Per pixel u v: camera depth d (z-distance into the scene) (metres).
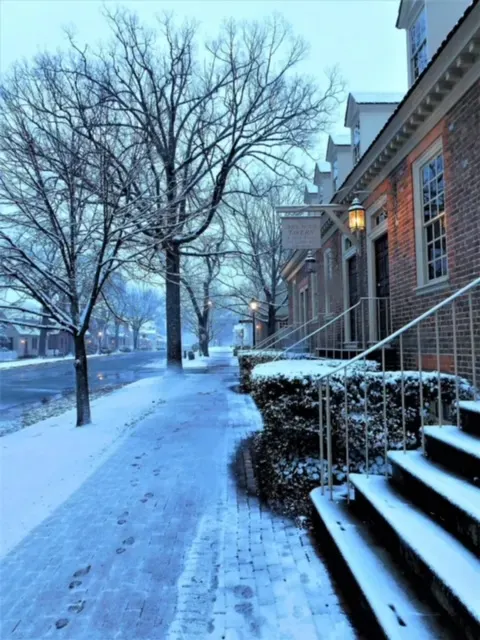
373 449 4.03
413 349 6.58
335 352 10.27
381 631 1.99
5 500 4.28
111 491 4.43
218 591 2.65
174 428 7.25
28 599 2.63
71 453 5.88
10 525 3.70
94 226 7.30
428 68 5.20
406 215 6.77
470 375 5.05
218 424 7.52
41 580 2.83
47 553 3.19
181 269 19.64
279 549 3.15
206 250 17.72
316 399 4.09
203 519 3.71
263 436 5.32
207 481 4.66
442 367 5.72
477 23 4.39
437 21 6.80
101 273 7.68
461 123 5.20
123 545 3.28
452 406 4.20
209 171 14.73
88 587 2.74
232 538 3.34
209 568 2.91
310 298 15.23
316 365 5.23
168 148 13.34
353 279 10.20
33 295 7.34
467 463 2.80
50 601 2.61
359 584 2.30
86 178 6.97
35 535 3.49
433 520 2.60
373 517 2.96
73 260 7.36
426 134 6.09
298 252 15.70
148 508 3.97
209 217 15.27
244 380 11.98
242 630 2.29
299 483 3.98
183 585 2.73
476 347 4.96
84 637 2.29
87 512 3.92
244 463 5.26
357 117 9.62
